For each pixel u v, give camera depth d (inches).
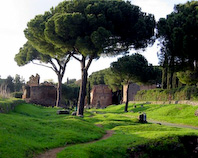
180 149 568.7
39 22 1135.6
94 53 1059.3
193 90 1549.0
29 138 470.0
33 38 1203.9
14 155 350.0
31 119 670.5
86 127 690.2
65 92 3137.3
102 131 716.0
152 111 1608.0
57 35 1015.0
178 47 1023.6
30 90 2042.3
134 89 2938.0
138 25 1008.9
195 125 979.9
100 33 916.0
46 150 432.8
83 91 1095.6
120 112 1921.8
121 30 1038.4
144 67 1743.4
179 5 1131.3
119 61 1790.1
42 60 1777.8
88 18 956.0
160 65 1174.3
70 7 1039.0
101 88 3398.1
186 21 1001.5
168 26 1058.1
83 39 957.8
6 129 465.1
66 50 1092.5
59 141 497.7
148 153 534.6
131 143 544.1
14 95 2266.2
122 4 1027.3
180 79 1346.0
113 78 2097.7
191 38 968.3
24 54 1808.6
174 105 1530.5
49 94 2060.8
